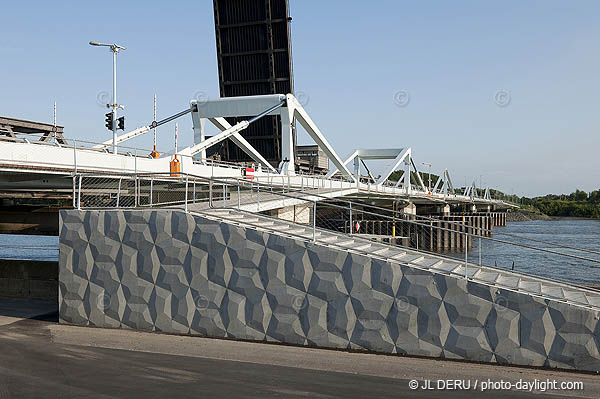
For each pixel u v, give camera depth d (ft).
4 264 73.00
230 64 147.95
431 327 38.24
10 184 63.77
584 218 644.69
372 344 39.52
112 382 31.94
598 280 119.75
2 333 45.06
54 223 90.53
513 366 36.01
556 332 35.58
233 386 31.24
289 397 29.43
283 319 41.70
